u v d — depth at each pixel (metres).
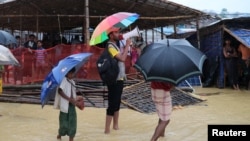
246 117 8.48
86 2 14.34
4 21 18.69
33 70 12.60
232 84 14.14
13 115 8.83
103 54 6.86
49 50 12.72
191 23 17.17
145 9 16.23
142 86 11.07
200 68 5.43
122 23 6.82
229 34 14.37
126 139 6.61
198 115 8.74
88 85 11.85
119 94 7.01
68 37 25.45
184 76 5.32
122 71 6.98
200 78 15.32
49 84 5.86
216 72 15.00
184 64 5.38
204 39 16.31
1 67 8.55
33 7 16.09
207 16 15.02
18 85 12.03
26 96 11.05
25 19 18.55
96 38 6.71
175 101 10.16
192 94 11.73
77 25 22.55
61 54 12.71
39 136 6.84
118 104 7.04
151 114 8.92
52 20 19.67
